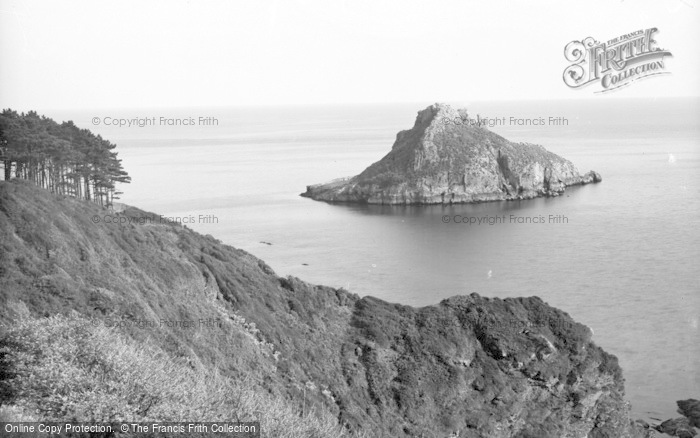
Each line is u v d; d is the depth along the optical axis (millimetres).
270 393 55344
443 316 79188
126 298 53000
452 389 68812
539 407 71812
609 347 96625
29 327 37031
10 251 50531
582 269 141625
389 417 63844
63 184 83750
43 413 30812
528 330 78812
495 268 145125
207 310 63594
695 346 95750
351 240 174625
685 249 155500
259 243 168250
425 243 171750
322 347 70000
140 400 33906
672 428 74188
